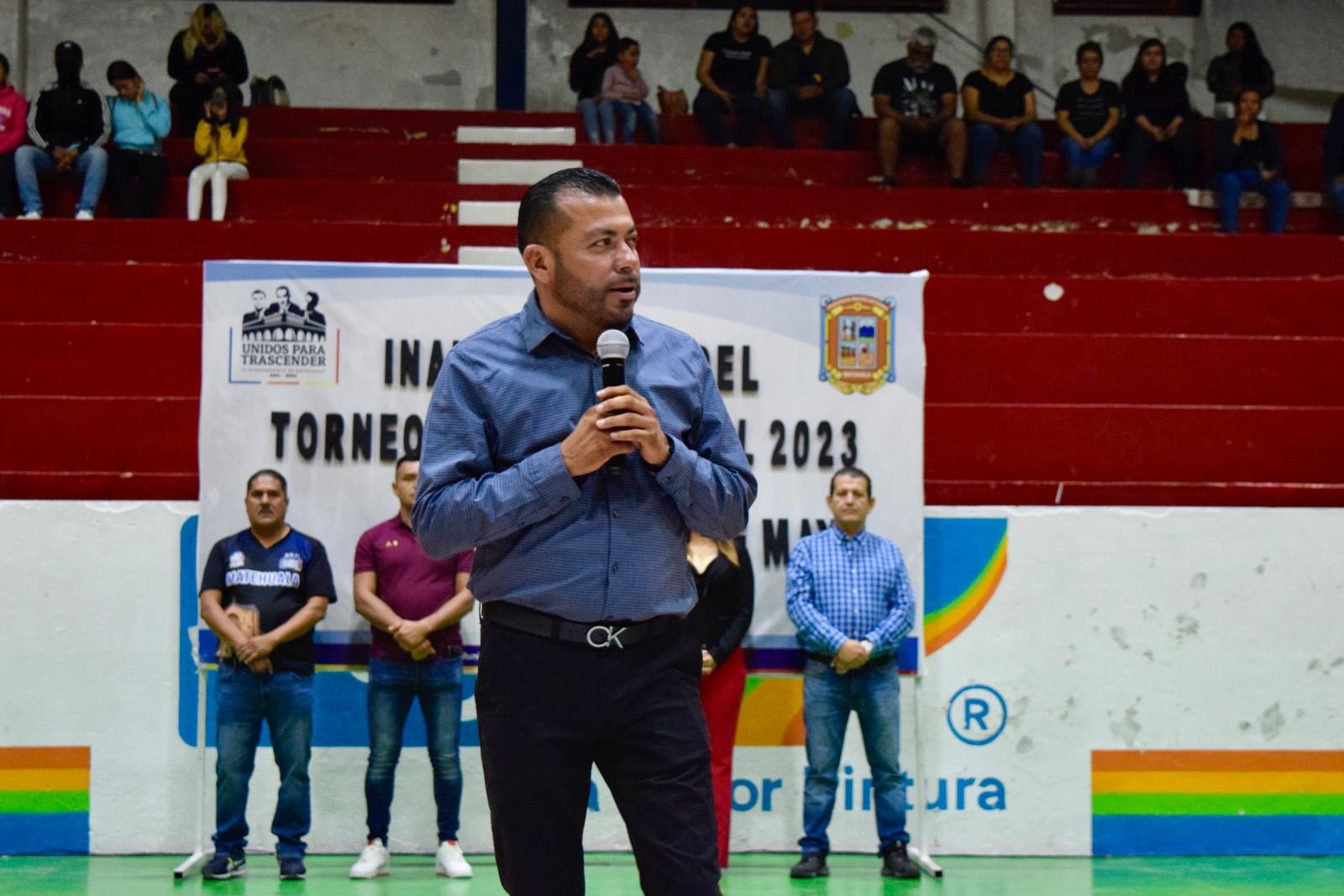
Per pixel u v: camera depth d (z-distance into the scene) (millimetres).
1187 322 7707
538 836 2572
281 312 6500
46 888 5730
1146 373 7238
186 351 7117
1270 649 6711
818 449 6609
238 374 6469
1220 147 9570
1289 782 6684
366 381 6516
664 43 12742
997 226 9383
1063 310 7684
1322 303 7723
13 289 7434
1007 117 10156
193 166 10117
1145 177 10242
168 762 6516
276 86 11398
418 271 6562
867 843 6633
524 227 2641
